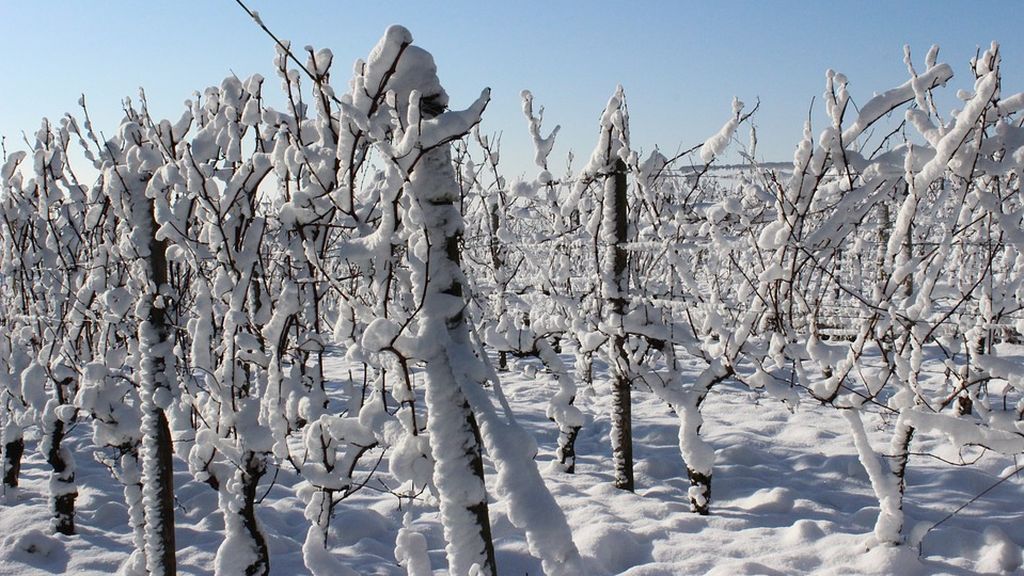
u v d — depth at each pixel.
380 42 2.52
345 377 11.25
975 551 4.71
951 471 6.17
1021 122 3.66
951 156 3.30
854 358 4.17
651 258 6.52
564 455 6.73
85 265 4.82
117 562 4.86
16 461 6.20
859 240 5.11
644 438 7.81
